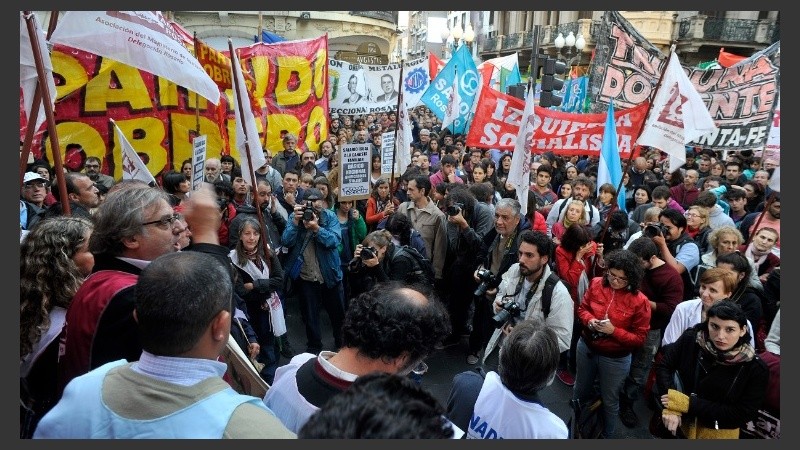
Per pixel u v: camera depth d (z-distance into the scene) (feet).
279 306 13.25
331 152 27.78
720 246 13.35
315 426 3.22
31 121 7.71
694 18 70.28
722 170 28.19
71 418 4.18
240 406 4.27
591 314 11.26
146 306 4.30
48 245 6.46
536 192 22.90
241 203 17.28
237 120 12.16
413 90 38.11
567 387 14.53
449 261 16.02
